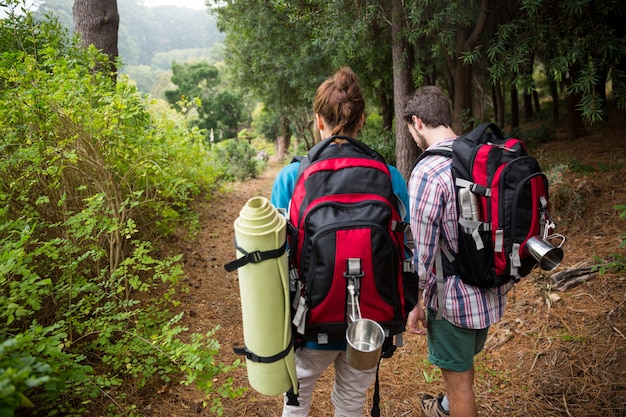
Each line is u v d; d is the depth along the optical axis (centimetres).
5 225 211
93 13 571
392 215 151
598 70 482
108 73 447
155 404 249
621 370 241
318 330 149
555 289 329
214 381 279
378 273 141
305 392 179
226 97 3897
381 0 624
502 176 156
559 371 254
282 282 143
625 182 482
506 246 159
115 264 300
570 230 422
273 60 1048
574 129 814
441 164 169
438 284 174
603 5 453
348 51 598
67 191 302
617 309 286
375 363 138
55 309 259
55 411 201
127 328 293
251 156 1633
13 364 106
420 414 248
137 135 366
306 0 721
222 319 362
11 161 259
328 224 141
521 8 471
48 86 295
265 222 138
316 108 170
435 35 607
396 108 686
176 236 522
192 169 532
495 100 1286
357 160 154
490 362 278
